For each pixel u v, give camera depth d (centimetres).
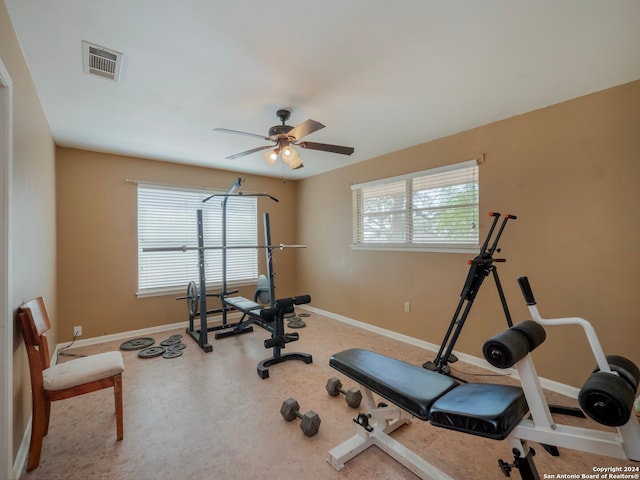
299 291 544
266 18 148
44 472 162
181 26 154
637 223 209
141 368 294
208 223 460
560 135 242
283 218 541
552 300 247
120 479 157
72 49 172
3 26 138
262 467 166
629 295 213
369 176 408
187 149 361
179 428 200
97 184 369
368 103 243
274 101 239
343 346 349
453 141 313
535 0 138
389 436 187
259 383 262
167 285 421
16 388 162
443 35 162
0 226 142
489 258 238
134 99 233
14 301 159
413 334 353
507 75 203
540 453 176
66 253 348
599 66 192
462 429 128
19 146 171
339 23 153
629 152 212
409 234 361
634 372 130
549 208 248
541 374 252
